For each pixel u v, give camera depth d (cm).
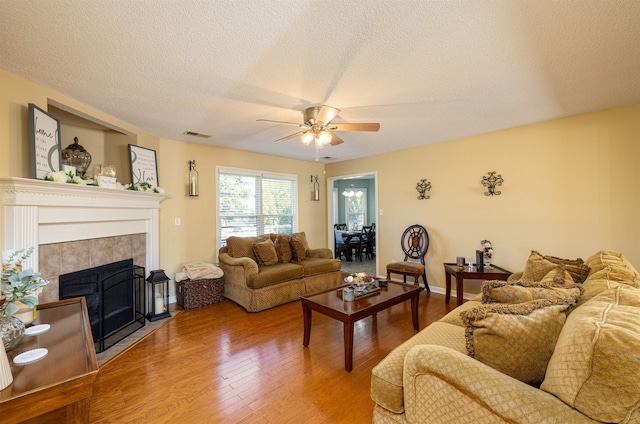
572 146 325
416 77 225
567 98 271
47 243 228
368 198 939
